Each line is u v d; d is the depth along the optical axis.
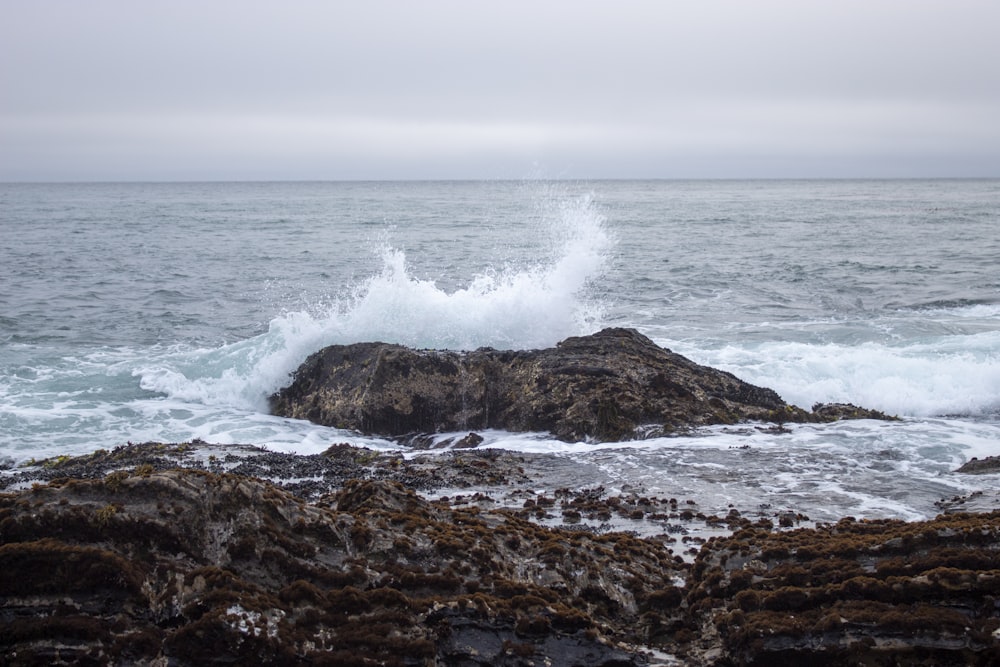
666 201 102.88
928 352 20.61
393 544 7.14
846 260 38.91
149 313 27.17
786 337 23.19
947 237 49.84
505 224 59.03
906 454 13.13
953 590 6.43
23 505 6.31
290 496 7.16
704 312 27.36
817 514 10.35
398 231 54.03
